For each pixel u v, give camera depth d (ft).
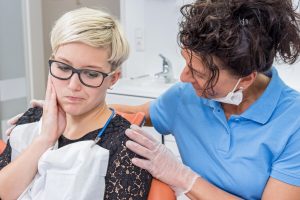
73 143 3.31
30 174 3.38
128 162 3.22
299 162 3.25
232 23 2.81
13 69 9.23
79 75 3.13
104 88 3.27
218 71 3.01
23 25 9.21
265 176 3.43
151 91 7.37
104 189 3.15
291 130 3.34
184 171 3.50
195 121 3.93
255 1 2.84
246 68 2.94
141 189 3.20
